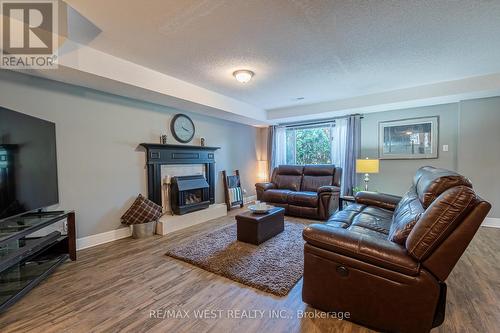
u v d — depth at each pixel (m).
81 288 1.96
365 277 1.43
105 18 1.85
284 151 5.94
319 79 3.38
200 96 3.73
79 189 2.85
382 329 1.42
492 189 3.58
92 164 2.98
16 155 2.00
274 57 2.63
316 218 4.11
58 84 2.66
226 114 4.58
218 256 2.52
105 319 1.58
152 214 3.32
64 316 1.61
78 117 2.84
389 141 4.51
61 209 2.68
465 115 3.73
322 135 5.43
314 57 2.64
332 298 1.56
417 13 1.85
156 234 3.39
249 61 2.74
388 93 3.97
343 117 5.00
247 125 5.99
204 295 1.86
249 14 1.83
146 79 2.93
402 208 2.19
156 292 1.90
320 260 1.59
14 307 1.71
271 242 2.92
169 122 4.00
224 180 5.22
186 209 3.95
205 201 4.42
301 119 5.39
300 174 4.97
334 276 1.54
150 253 2.70
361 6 1.76
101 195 3.07
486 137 3.61
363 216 2.56
